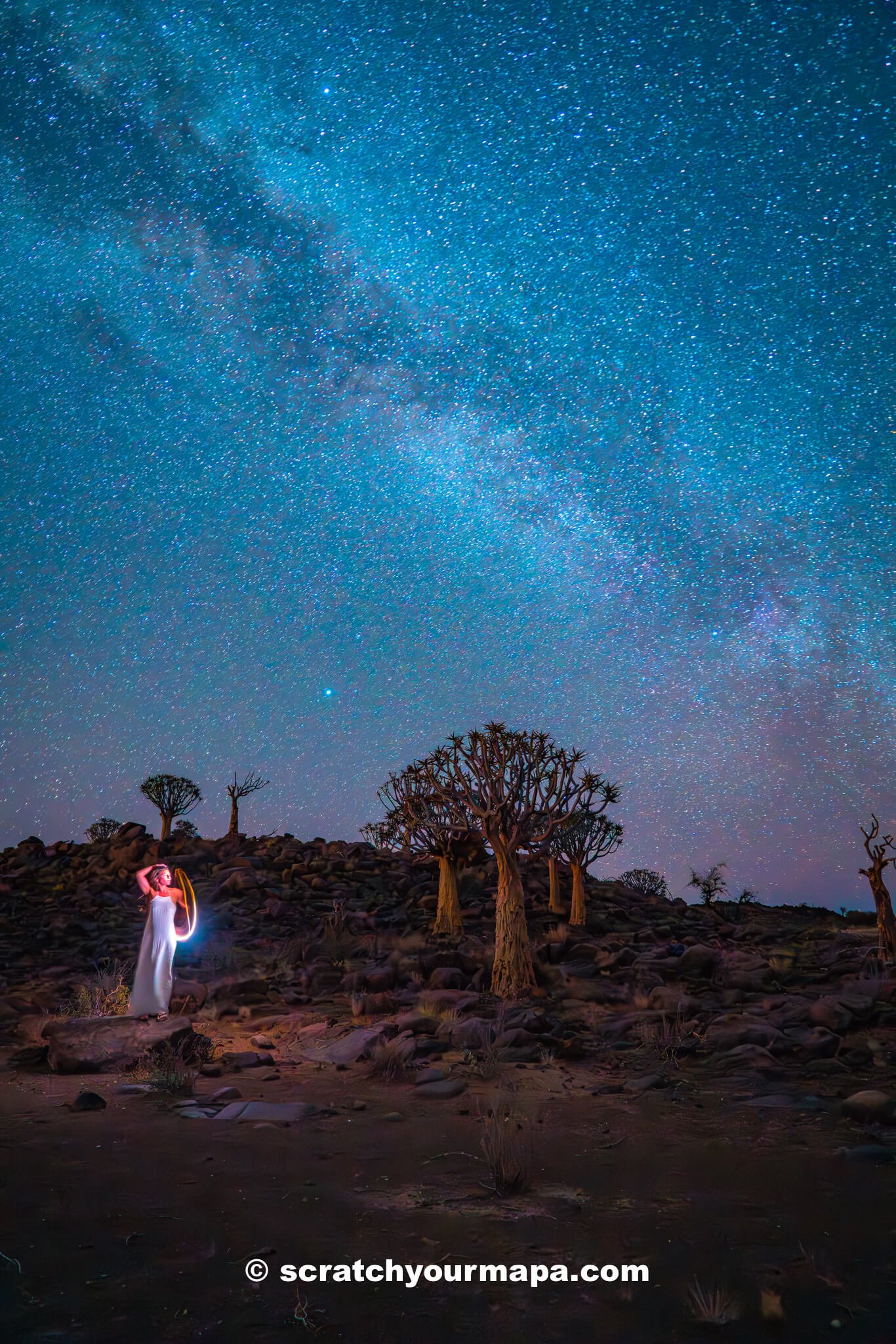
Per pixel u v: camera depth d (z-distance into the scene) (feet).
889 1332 12.78
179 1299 13.96
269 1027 39.50
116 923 70.90
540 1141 22.79
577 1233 16.48
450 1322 13.29
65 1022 32.55
